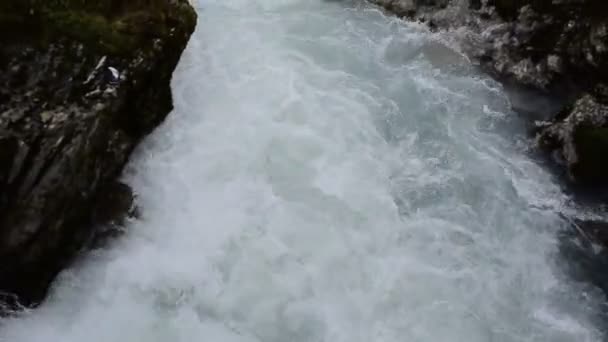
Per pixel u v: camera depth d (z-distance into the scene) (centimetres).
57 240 687
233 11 1085
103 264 716
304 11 1113
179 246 738
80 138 677
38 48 680
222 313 693
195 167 806
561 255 831
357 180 830
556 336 739
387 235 788
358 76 990
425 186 858
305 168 827
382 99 957
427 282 754
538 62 1015
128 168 788
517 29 1039
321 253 750
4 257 656
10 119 648
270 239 750
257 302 702
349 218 788
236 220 761
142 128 796
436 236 805
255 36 1023
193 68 925
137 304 690
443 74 1041
